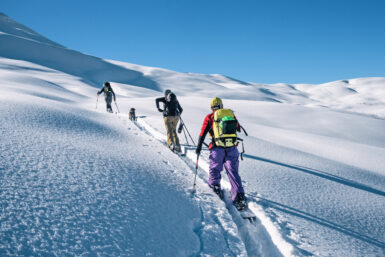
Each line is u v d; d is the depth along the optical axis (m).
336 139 14.40
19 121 5.06
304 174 5.34
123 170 3.66
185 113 17.97
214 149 3.85
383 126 25.22
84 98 25.14
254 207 3.40
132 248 2.02
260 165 5.57
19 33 148.62
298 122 24.39
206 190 3.91
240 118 22.88
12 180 2.49
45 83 28.75
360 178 6.09
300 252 2.43
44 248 1.72
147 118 11.92
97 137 5.61
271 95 144.00
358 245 2.74
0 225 1.80
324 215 3.43
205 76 183.38
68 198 2.45
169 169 4.54
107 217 2.32
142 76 129.12
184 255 2.16
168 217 2.70
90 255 1.80
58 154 3.60
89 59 131.75
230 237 2.65
